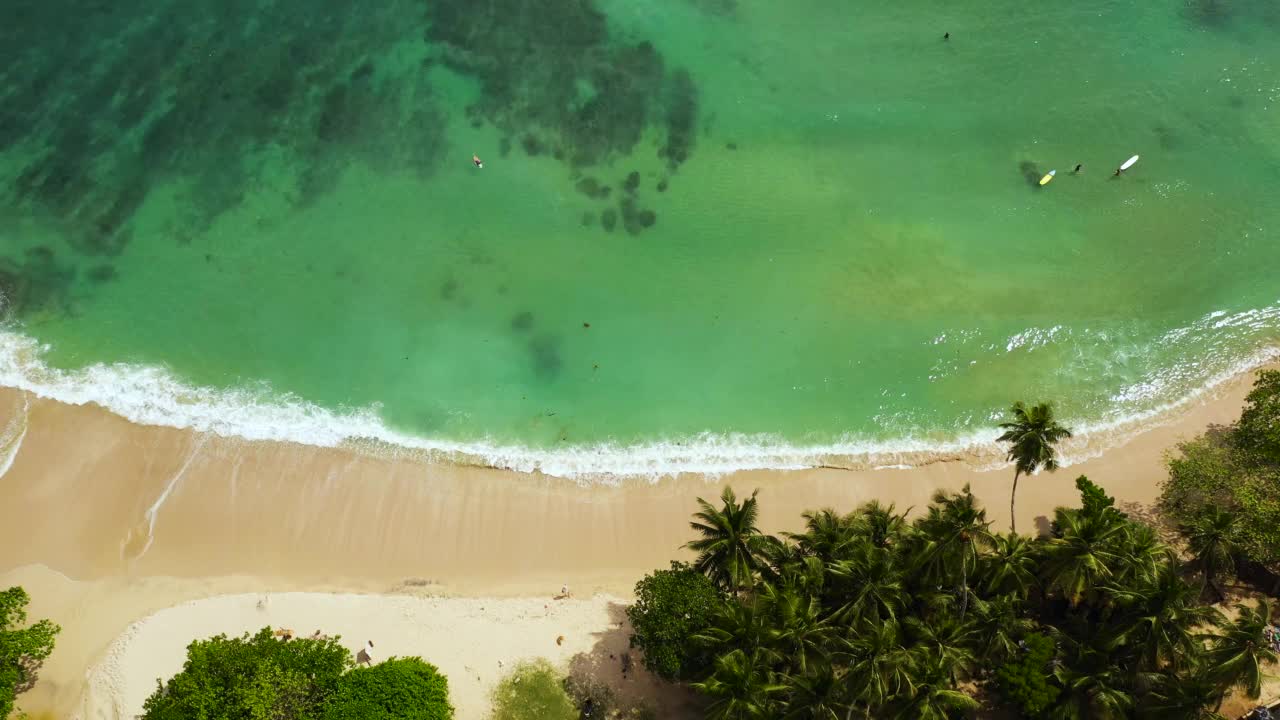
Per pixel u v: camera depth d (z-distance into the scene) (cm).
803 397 6694
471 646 5656
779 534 5941
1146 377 6781
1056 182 7719
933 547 4991
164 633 5678
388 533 6131
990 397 6706
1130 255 7344
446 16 8494
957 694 4691
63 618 5762
